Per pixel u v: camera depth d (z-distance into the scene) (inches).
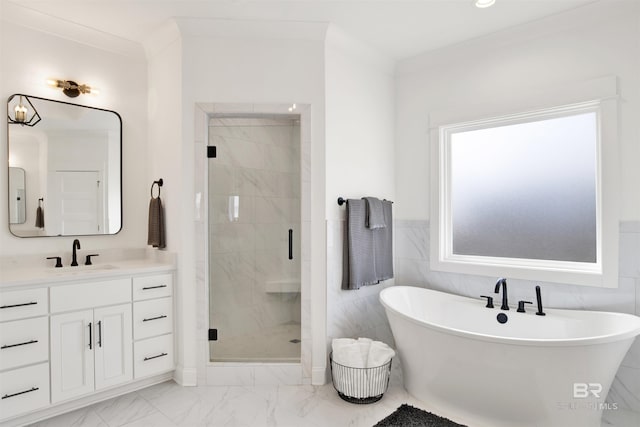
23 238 98.2
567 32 97.4
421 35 108.9
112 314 91.7
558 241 102.8
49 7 93.4
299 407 89.7
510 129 111.6
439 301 113.3
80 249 107.3
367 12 96.2
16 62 97.1
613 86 90.0
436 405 90.0
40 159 100.8
